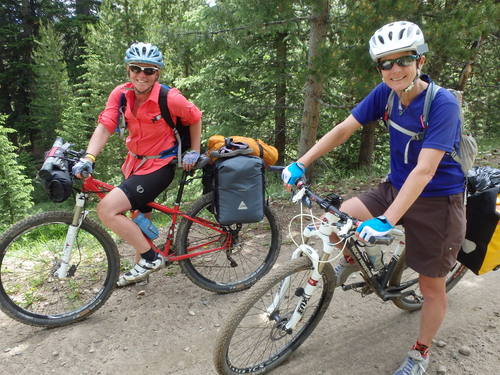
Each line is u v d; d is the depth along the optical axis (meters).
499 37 9.55
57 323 2.86
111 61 16.33
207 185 3.23
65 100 22.28
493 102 11.50
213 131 11.23
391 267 2.55
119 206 2.80
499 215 2.21
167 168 3.00
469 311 2.90
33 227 2.74
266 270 3.44
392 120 2.07
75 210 2.80
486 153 7.79
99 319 2.98
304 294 2.24
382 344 2.62
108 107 2.94
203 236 3.39
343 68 5.76
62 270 2.88
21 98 25.34
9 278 3.40
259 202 3.00
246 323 2.65
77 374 2.45
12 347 2.69
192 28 7.75
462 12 5.66
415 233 2.14
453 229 2.07
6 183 14.85
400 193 1.87
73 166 2.65
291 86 10.37
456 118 1.86
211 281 3.29
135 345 2.69
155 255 3.03
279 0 6.48
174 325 2.89
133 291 3.34
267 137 11.57
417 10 5.61
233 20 7.12
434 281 2.19
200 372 2.45
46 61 22.00
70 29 24.00
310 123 7.68
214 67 10.73
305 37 8.83
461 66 11.08
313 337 2.72
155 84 2.84
